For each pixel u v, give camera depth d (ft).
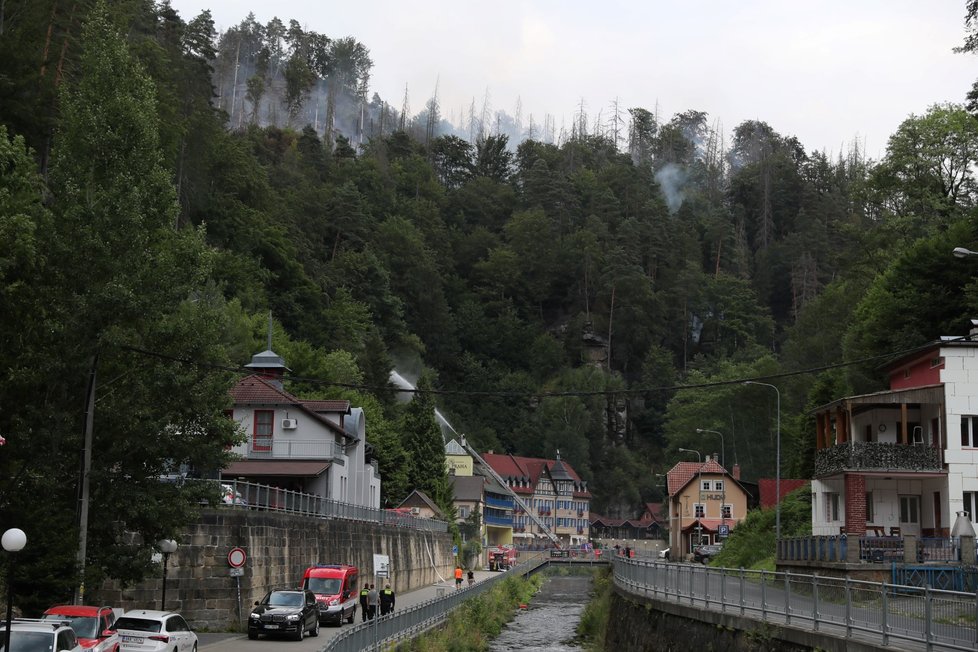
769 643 84.43
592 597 263.08
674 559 358.84
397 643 120.47
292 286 431.02
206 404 109.09
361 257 551.59
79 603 98.17
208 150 384.68
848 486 150.20
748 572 95.30
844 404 157.69
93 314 99.91
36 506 97.91
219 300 301.84
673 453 523.70
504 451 599.98
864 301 257.34
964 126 261.65
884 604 69.21
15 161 117.70
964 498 145.59
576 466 621.72
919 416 158.10
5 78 208.13
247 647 117.08
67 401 102.42
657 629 121.19
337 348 421.18
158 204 106.93
